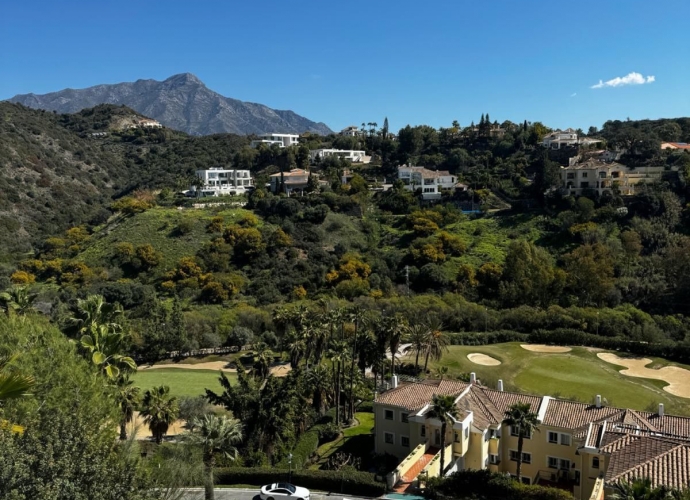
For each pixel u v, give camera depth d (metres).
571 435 44.06
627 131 178.25
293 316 78.25
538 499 37.31
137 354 87.50
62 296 105.06
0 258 128.38
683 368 76.00
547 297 101.44
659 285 98.75
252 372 66.81
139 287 107.75
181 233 128.50
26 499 18.25
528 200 134.88
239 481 45.44
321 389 60.12
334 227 131.12
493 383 68.62
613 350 84.12
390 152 194.25
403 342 80.69
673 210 114.56
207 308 101.56
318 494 42.91
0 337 31.11
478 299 104.19
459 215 133.25
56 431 21.38
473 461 45.69
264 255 120.38
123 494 21.50
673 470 32.44
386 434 50.81
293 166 180.62
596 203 124.19
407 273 109.44
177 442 44.16
